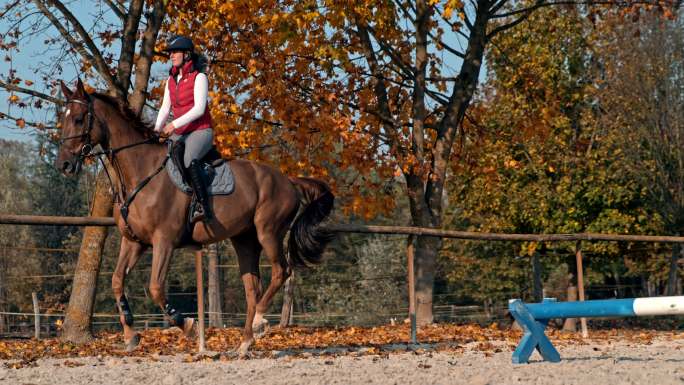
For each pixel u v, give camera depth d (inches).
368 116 698.2
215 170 335.9
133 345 329.1
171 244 322.7
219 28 616.1
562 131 924.6
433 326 616.7
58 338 511.5
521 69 826.2
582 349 393.7
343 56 603.8
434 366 294.5
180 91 331.3
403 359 335.3
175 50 330.3
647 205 895.1
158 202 318.3
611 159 886.4
